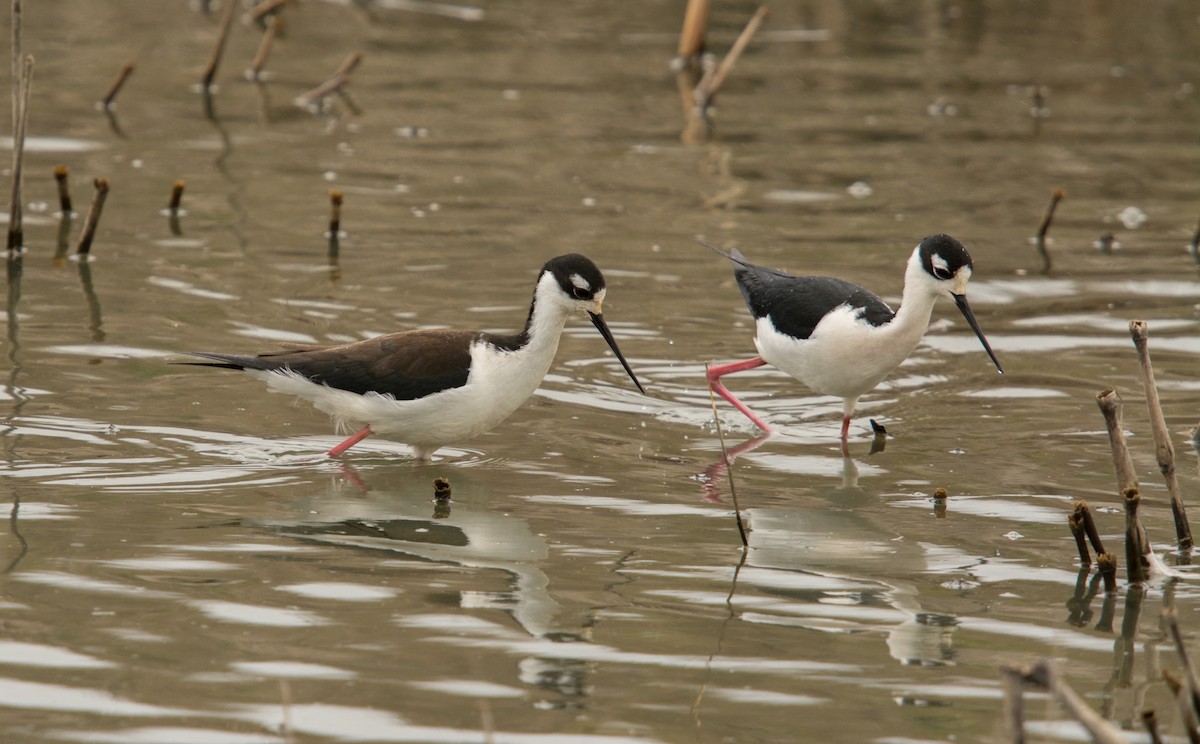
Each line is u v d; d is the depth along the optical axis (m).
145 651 8.21
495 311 15.05
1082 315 15.61
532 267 16.53
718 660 8.33
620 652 8.40
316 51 27.16
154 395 12.77
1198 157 21.77
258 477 11.28
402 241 17.31
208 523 10.27
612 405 13.34
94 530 9.99
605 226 18.14
